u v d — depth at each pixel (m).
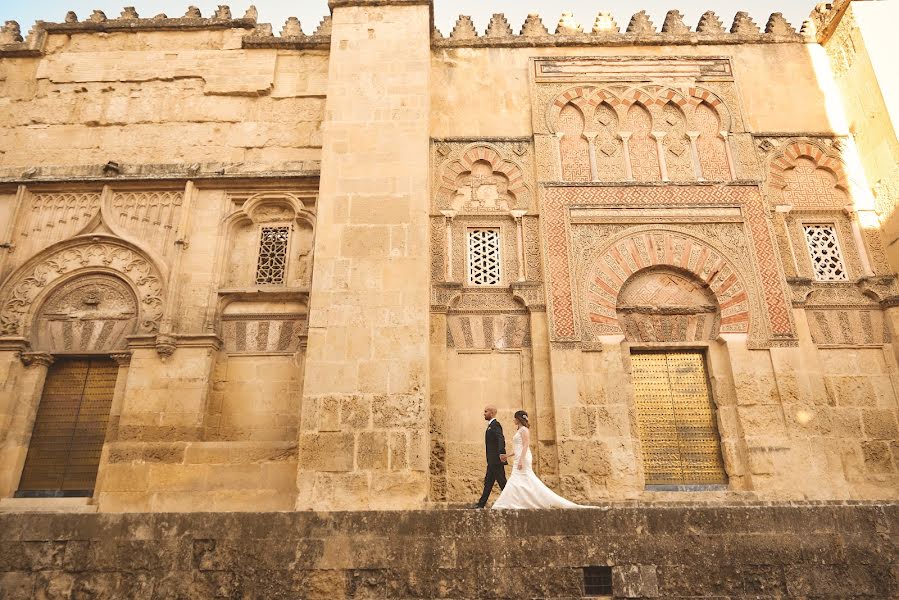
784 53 11.40
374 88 9.91
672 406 9.27
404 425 7.88
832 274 10.05
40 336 9.66
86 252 10.09
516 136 10.79
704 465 8.96
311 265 10.02
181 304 9.62
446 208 10.30
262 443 8.82
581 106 10.98
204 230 10.14
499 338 9.55
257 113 11.18
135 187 10.39
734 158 10.54
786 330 9.35
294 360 9.40
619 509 5.99
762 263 9.77
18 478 8.92
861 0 10.78
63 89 11.33
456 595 5.73
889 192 9.99
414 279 8.66
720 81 11.12
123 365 9.41
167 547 5.98
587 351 9.26
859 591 5.68
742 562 5.77
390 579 5.81
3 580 5.89
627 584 5.71
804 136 10.77
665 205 10.16
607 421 8.85
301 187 10.42
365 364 8.17
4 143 10.94
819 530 5.88
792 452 8.70
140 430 8.84
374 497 7.55
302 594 5.79
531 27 11.70
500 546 5.87
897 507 5.98
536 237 10.12
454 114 10.98
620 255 9.86
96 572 5.93
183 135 11.01
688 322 9.65
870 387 9.23
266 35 11.69
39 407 9.39
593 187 10.30
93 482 9.02
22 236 10.12
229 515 6.08
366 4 10.58
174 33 11.72
